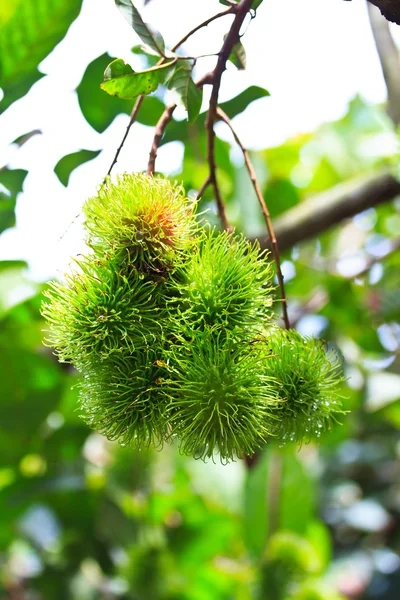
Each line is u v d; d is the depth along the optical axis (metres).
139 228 0.53
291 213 0.87
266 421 0.54
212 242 0.55
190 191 0.89
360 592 1.11
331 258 1.13
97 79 0.76
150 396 0.52
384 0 0.50
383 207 1.15
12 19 0.72
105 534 0.93
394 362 1.08
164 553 0.93
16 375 0.83
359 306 1.06
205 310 0.53
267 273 0.55
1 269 0.80
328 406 0.55
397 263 1.11
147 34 0.55
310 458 1.27
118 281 0.52
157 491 0.98
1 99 0.73
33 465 0.98
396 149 0.85
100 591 0.91
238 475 1.06
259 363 0.53
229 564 1.00
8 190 0.75
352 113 1.07
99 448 1.09
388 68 0.84
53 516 0.95
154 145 0.56
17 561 1.12
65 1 0.72
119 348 0.52
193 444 0.52
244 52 0.57
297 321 1.00
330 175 1.10
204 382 0.51
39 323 0.83
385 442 1.24
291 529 0.95
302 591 0.89
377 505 1.21
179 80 0.56
